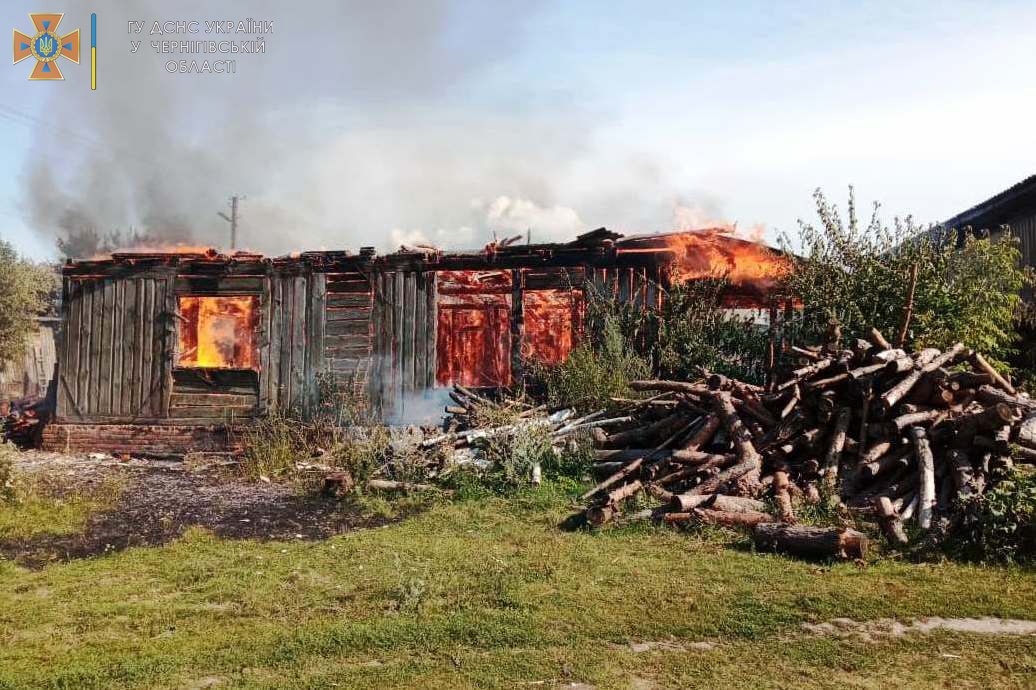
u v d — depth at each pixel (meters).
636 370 13.59
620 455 10.91
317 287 16.52
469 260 15.84
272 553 7.88
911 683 4.52
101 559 7.72
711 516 8.32
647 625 5.49
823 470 9.06
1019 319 14.38
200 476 12.99
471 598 6.19
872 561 7.01
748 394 10.11
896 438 9.06
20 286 26.39
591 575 6.75
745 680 4.58
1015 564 6.85
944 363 10.59
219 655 5.04
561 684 4.55
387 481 11.16
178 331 17.09
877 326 12.72
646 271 15.34
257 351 16.69
